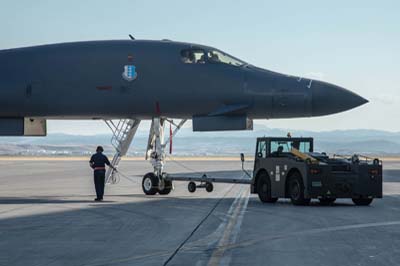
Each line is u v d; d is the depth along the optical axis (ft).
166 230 62.44
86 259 45.96
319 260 45.19
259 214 78.07
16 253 48.67
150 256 47.06
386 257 46.39
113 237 57.52
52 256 47.26
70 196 114.01
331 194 88.84
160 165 113.60
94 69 103.86
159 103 102.89
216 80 101.40
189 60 103.50
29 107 106.01
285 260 45.21
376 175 90.53
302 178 89.35
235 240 55.21
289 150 97.35
